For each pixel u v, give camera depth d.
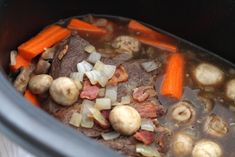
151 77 0.59
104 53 0.63
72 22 0.65
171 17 0.65
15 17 0.56
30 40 0.61
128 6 0.66
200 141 0.56
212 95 0.61
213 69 0.62
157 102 0.57
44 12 0.62
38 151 0.32
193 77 0.62
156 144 0.53
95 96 0.55
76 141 0.32
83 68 0.57
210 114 0.59
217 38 0.64
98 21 0.67
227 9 0.60
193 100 0.60
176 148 0.54
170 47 0.65
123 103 0.55
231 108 0.60
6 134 0.32
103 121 0.52
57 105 0.54
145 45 0.65
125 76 0.57
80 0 0.65
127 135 0.52
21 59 0.59
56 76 0.57
